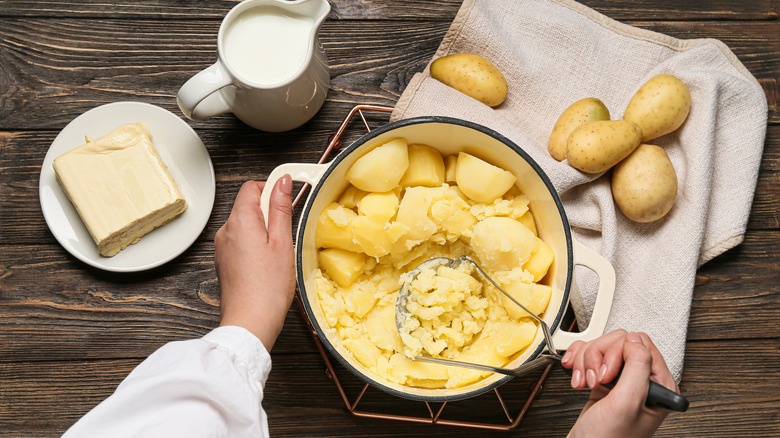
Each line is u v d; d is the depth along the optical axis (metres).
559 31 0.99
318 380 0.99
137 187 0.92
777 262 1.01
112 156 0.92
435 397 0.74
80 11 1.00
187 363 0.65
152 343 0.97
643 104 0.92
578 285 0.93
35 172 0.98
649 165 0.90
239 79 0.83
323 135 1.00
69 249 0.93
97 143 0.92
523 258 0.81
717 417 1.00
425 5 1.03
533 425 0.99
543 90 0.99
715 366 1.00
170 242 0.95
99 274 0.97
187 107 0.84
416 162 0.85
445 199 0.84
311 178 0.78
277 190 0.76
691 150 0.95
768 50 1.04
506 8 1.00
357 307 0.85
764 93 0.99
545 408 0.99
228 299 0.78
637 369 0.63
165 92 1.00
